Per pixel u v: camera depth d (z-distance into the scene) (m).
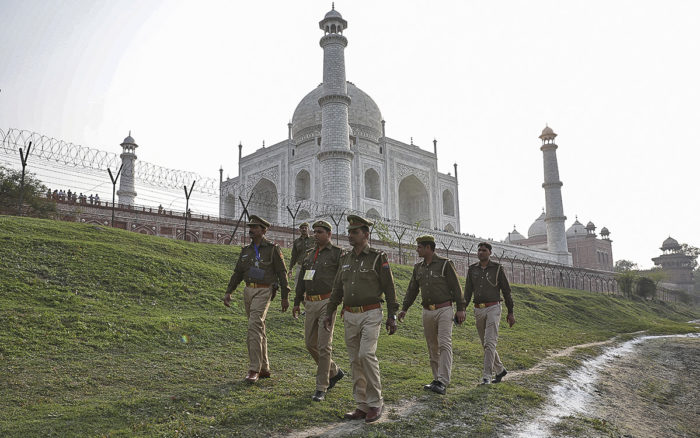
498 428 6.88
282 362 10.16
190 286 17.11
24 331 9.99
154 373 8.55
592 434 7.25
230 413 6.58
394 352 12.21
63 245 17.80
